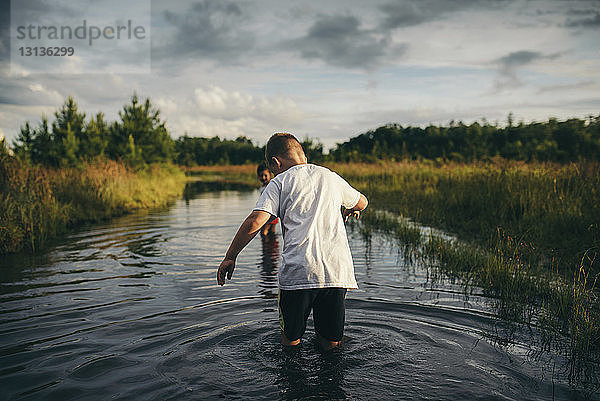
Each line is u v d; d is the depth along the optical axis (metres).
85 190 11.77
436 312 3.31
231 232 7.89
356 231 7.90
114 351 2.56
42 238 6.85
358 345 2.60
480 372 2.25
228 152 82.56
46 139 18.19
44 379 2.21
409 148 55.47
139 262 5.32
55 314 3.32
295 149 2.76
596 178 7.80
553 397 2.00
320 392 2.03
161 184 20.36
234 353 2.48
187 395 2.01
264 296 3.76
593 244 5.36
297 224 2.40
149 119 24.19
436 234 7.27
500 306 3.48
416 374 2.22
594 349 2.58
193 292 3.92
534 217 7.01
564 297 3.54
